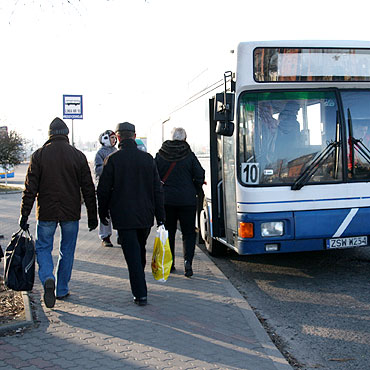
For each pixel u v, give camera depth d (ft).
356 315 18.13
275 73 21.84
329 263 26.32
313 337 16.10
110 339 15.12
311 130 22.17
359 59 22.30
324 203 21.95
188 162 22.70
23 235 18.06
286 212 21.75
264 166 21.93
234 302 18.86
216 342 14.93
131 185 18.39
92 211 18.92
